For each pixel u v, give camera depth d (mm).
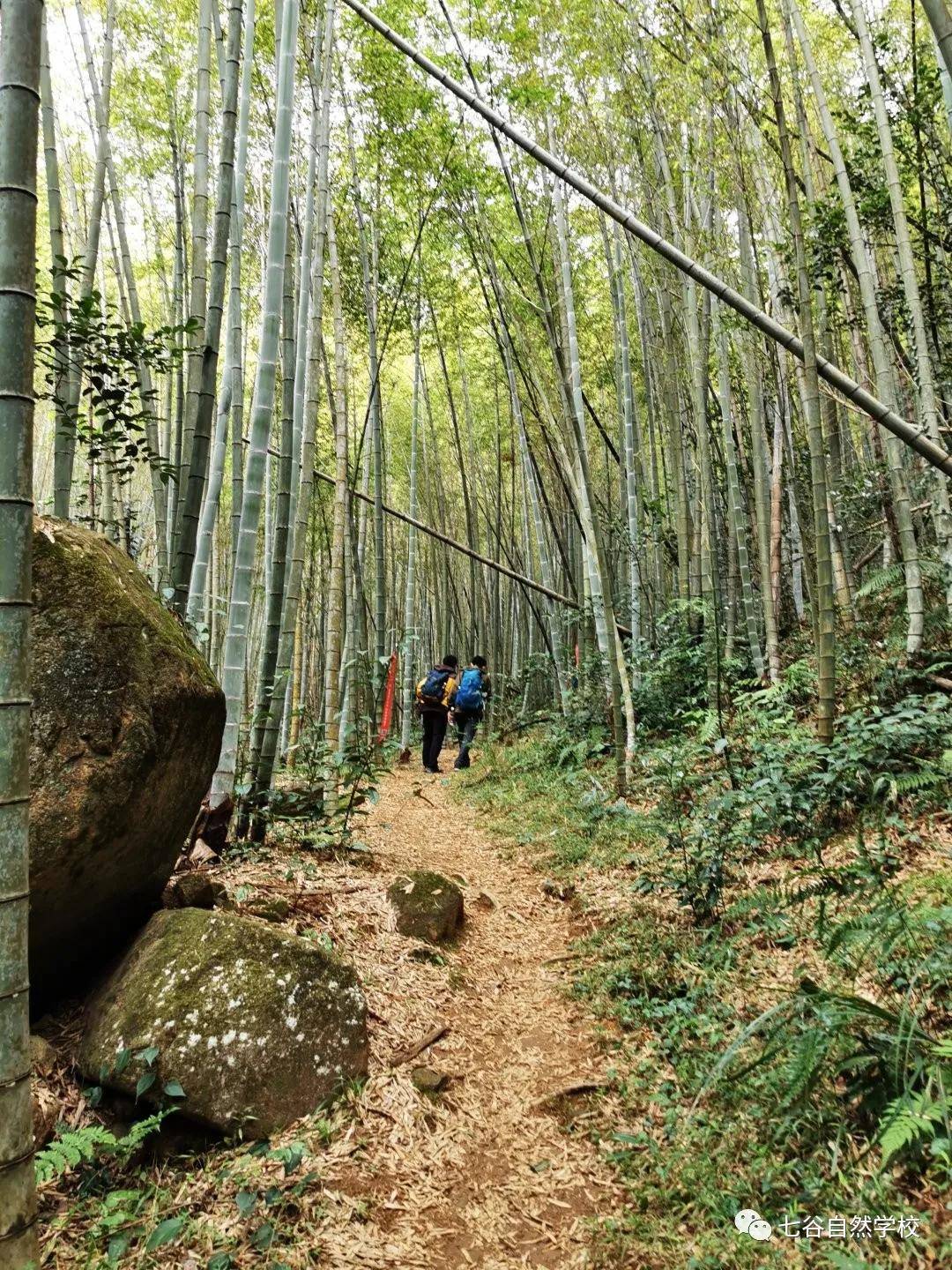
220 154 4105
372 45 7008
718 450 8438
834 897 3223
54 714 2430
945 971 2393
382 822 6516
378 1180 2287
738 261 6062
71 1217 2010
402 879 4227
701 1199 2033
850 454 8539
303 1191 2162
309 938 3363
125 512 5324
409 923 3928
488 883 5203
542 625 12633
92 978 2926
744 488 8406
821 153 5730
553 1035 3199
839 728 4285
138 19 7023
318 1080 2582
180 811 2990
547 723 10594
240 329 5273
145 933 2818
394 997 3285
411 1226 2131
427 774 10094
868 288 4961
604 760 7426
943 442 4980
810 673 5391
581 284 9688
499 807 7211
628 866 4766
